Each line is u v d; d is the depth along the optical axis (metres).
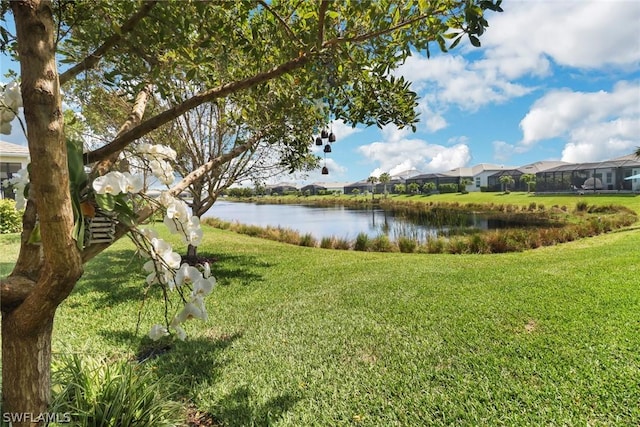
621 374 2.52
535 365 2.71
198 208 6.71
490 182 50.22
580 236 12.09
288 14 1.67
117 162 1.20
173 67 1.50
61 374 1.98
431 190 52.19
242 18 1.51
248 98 2.37
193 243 1.25
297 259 8.12
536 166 50.19
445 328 3.54
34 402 0.99
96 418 1.75
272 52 1.91
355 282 5.64
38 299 0.90
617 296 4.30
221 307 4.39
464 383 2.52
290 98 2.25
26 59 0.76
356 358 2.96
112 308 4.25
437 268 6.77
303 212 33.19
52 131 0.79
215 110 6.01
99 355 2.62
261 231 14.30
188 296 1.27
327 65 1.69
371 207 39.00
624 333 3.20
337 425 2.12
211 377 2.66
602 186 35.91
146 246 1.15
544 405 2.23
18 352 0.97
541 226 17.23
